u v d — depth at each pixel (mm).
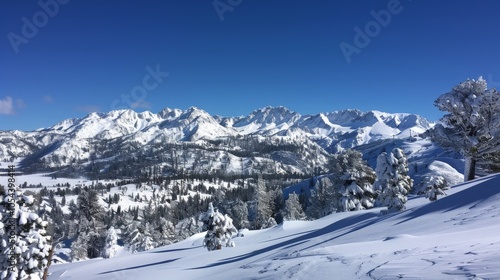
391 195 26250
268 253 16984
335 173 46500
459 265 5605
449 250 7172
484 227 10141
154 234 88062
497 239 7641
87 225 108625
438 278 5051
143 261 29375
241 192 177500
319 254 9992
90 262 37406
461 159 76062
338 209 46938
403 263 6594
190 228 108688
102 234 104688
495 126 32188
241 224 104750
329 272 7156
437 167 70938
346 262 7820
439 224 13109
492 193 15250
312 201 78562
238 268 12164
